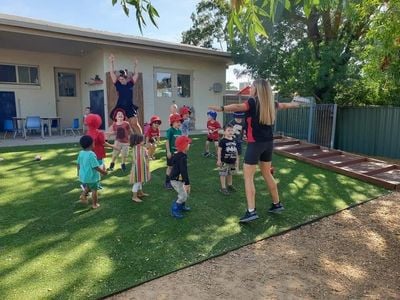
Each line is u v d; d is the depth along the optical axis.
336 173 7.66
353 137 12.22
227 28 2.35
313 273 3.29
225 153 5.34
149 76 12.23
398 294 3.00
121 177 6.02
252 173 4.30
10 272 2.95
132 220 4.20
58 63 12.57
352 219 4.86
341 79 11.76
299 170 7.65
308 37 13.98
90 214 4.31
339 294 2.96
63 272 2.99
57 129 12.45
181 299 2.74
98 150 5.34
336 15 12.98
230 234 4.02
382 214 5.12
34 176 5.88
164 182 5.83
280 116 12.86
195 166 7.16
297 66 12.60
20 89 11.87
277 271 3.28
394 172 8.02
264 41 13.27
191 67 13.48
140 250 3.48
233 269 3.27
